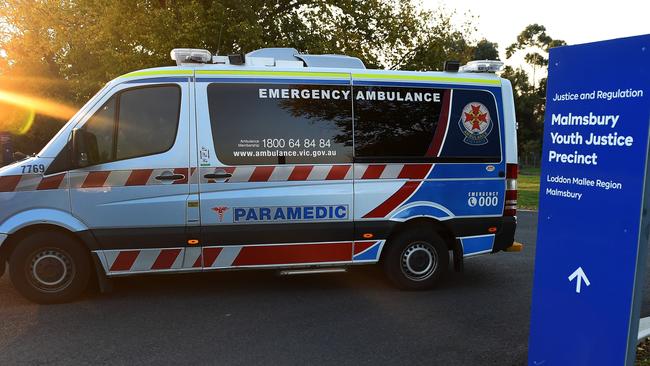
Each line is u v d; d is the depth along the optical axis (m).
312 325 4.44
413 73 5.33
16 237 4.77
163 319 4.54
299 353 3.85
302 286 5.61
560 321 2.96
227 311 4.78
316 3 17.36
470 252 5.46
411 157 5.28
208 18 14.31
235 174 4.93
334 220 5.15
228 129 4.93
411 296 5.30
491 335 4.26
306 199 5.07
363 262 5.28
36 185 4.68
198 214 4.89
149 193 4.82
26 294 4.78
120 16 14.65
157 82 4.87
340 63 5.39
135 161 4.80
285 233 5.05
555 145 2.94
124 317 4.58
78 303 4.93
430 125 5.33
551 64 2.94
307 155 5.07
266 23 16.41
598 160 2.71
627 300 2.61
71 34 18.16
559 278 2.95
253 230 4.99
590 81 2.73
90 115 4.80
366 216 5.21
